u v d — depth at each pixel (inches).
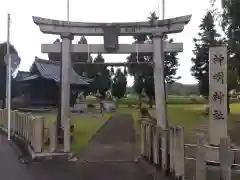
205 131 711.1
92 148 499.2
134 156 428.5
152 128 372.5
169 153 313.9
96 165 376.8
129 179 312.5
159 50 486.6
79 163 386.9
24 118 551.5
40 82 1480.1
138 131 738.8
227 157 229.3
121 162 393.7
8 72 608.1
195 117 1193.4
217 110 360.2
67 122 425.7
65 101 498.0
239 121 1027.9
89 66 575.5
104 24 489.1
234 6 740.0
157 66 485.4
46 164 382.6
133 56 587.5
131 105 2272.4
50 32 494.6
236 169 315.9
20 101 1503.4
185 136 623.8
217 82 365.7
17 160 406.3
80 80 1473.9
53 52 503.5
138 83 1529.3
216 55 368.5
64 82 498.3
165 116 478.0
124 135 664.4
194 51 1412.4
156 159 347.9
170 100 2652.6
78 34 502.0
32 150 430.6
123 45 496.4
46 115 1165.7
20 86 1503.4
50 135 422.6
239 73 856.9
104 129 786.8
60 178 318.0
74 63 508.4
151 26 488.4
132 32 491.8
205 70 1397.6
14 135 627.8
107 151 472.1
